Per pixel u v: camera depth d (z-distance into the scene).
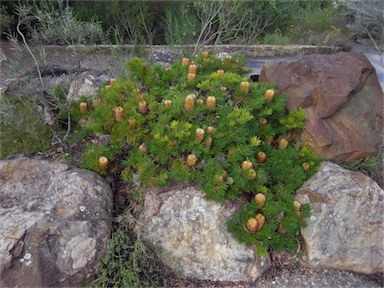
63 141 3.27
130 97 2.96
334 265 2.62
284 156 3.00
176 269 2.56
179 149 2.68
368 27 6.87
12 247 2.23
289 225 2.59
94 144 3.32
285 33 7.14
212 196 2.57
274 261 2.70
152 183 2.64
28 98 3.56
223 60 3.78
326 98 3.26
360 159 3.26
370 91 3.49
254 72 4.91
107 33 4.95
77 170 2.77
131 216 2.64
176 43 5.36
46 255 2.26
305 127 3.22
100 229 2.42
